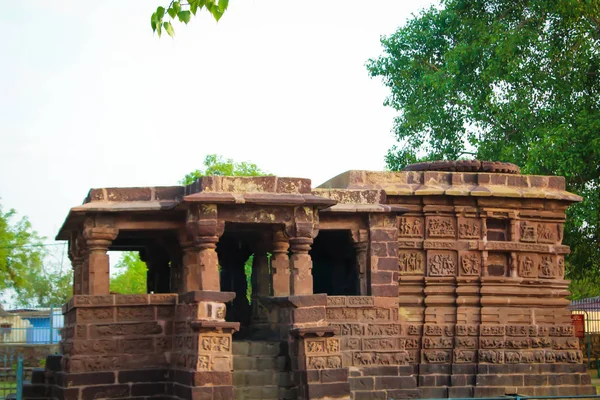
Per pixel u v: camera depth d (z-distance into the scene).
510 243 18.95
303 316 15.27
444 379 18.22
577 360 19.14
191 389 14.09
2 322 36.41
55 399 15.91
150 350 15.41
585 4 24.97
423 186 18.75
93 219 15.60
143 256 20.75
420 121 30.11
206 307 14.45
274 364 15.45
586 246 26.61
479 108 28.36
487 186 19.09
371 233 17.22
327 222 17.22
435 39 31.25
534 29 27.41
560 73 26.52
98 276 15.51
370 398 16.47
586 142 24.58
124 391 15.13
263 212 15.29
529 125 27.17
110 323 15.25
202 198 14.67
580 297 38.94
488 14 29.34
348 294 19.42
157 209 15.50
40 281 53.88
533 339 18.88
